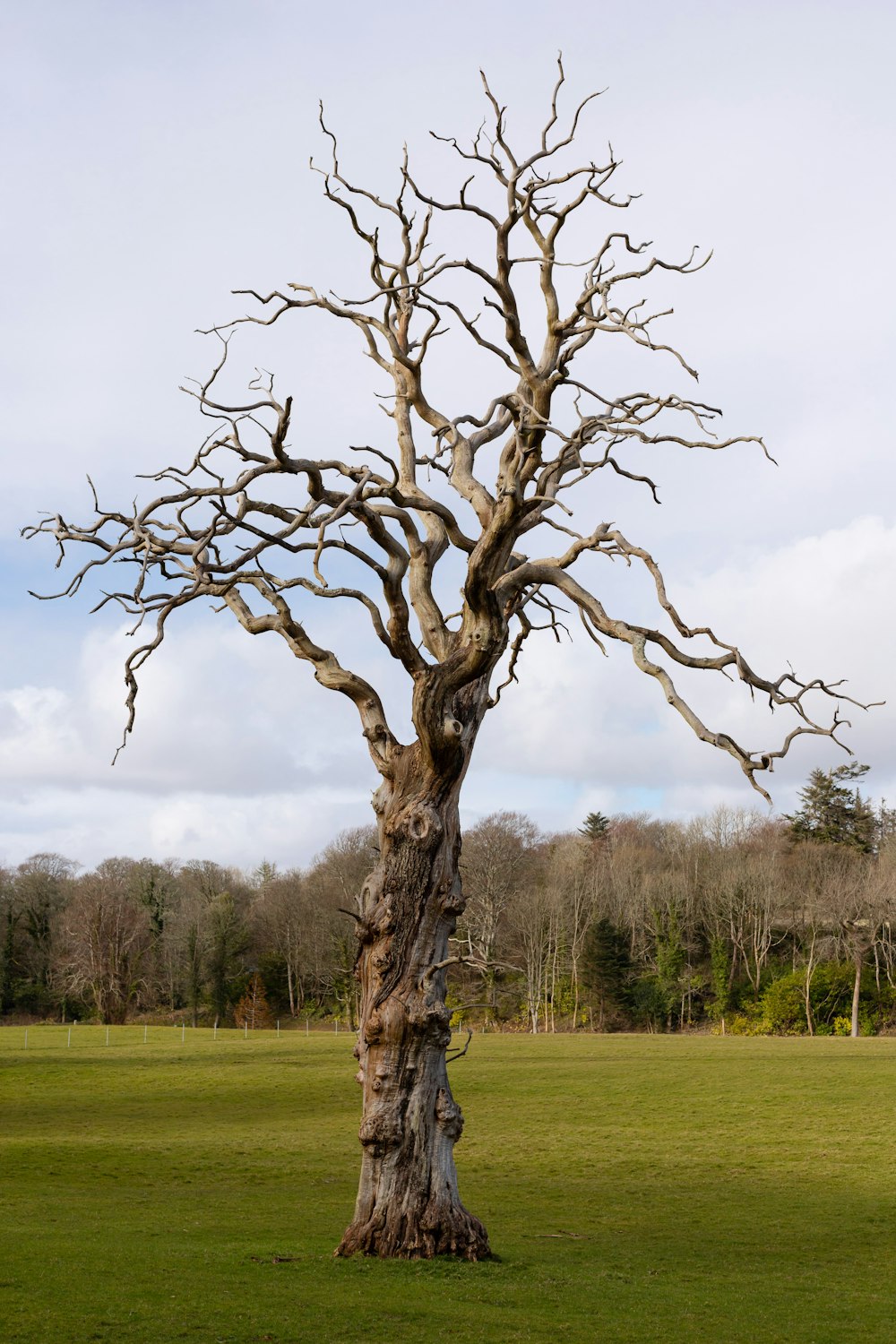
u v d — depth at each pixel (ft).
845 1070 191.42
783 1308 58.08
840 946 319.27
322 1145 133.39
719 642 58.13
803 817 355.36
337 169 64.39
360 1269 55.83
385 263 67.00
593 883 356.18
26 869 409.90
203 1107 169.17
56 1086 193.06
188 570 60.13
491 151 60.70
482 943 321.73
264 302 62.39
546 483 65.98
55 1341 41.42
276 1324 45.06
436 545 67.72
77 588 61.31
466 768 61.82
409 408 68.13
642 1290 59.77
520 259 59.72
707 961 347.36
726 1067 197.26
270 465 59.00
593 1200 102.78
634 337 57.41
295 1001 366.43
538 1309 50.85
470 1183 112.16
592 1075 190.90
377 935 60.08
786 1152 128.88
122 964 359.87
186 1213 88.48
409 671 63.57
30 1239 68.44
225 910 371.97
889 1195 105.19
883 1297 63.77
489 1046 243.19
